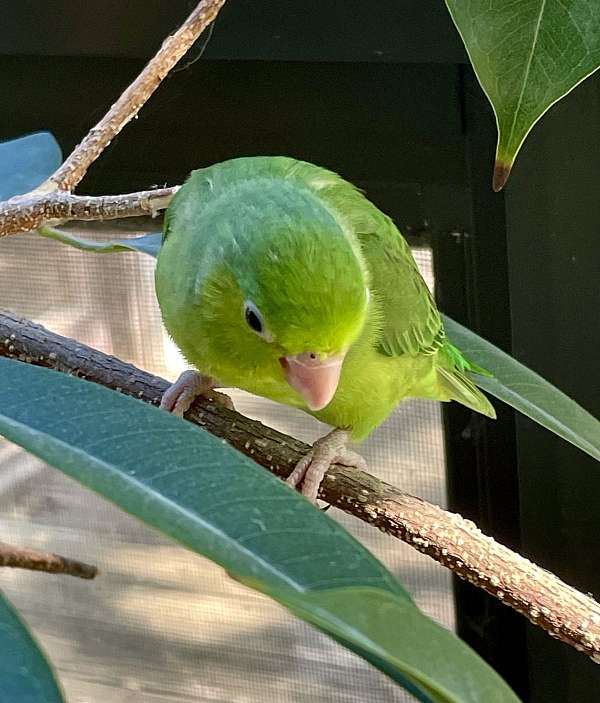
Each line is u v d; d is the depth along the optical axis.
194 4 0.28
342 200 0.25
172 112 0.31
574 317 0.28
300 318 0.21
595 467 0.29
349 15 0.28
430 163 0.29
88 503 0.35
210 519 0.13
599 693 0.31
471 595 0.32
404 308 0.25
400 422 0.32
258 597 0.34
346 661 0.33
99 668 0.37
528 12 0.17
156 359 0.33
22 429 0.14
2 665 0.14
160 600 0.35
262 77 0.30
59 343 0.23
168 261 0.24
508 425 0.30
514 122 0.18
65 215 0.23
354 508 0.21
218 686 0.36
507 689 0.11
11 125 0.32
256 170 0.24
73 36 0.30
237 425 0.23
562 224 0.28
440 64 0.28
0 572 0.37
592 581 0.30
